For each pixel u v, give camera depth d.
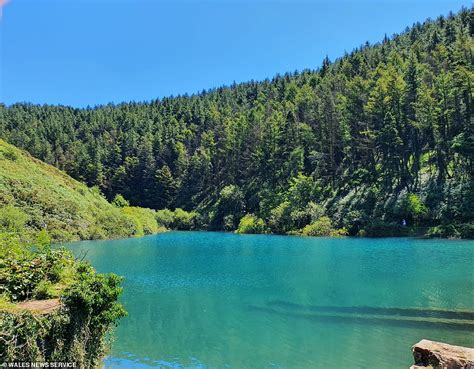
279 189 79.12
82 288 10.15
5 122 142.88
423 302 20.14
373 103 68.00
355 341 15.14
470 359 9.09
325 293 22.55
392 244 45.28
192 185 108.19
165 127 135.75
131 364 13.38
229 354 14.23
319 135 79.81
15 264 10.79
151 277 28.78
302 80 121.88
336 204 64.25
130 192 113.50
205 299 22.03
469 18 98.81
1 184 49.28
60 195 58.25
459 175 55.84
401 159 61.78
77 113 169.00
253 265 33.50
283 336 15.93
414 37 113.50
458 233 48.66
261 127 96.06
